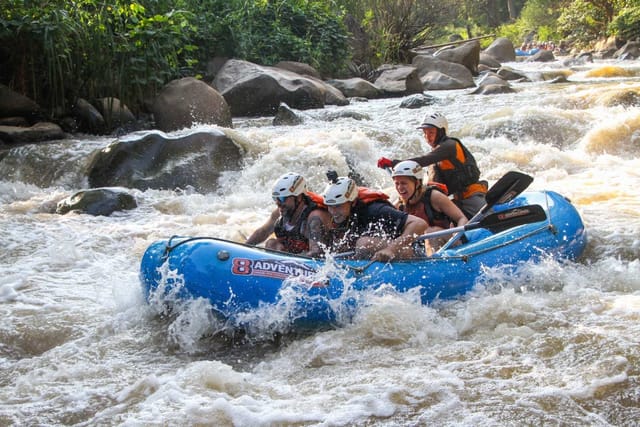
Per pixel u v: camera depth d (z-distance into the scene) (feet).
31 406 12.82
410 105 49.93
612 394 12.16
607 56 104.99
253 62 59.93
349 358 14.33
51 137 39.68
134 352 15.39
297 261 15.98
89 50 42.96
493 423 11.46
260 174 31.63
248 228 24.82
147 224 26.00
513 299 16.19
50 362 14.93
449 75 72.02
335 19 69.46
